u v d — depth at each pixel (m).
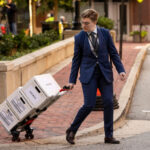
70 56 19.72
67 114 9.79
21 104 7.58
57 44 18.02
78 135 8.07
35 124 8.95
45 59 15.54
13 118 7.73
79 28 23.06
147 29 38.09
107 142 7.51
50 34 20.70
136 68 16.66
